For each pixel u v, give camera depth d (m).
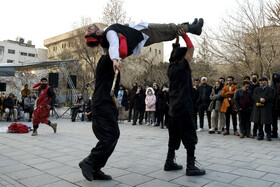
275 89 7.11
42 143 5.88
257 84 7.58
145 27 2.87
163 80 22.56
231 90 7.30
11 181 3.02
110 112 2.84
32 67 15.50
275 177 3.17
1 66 13.08
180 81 3.27
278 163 3.94
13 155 4.53
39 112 7.29
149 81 23.33
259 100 6.47
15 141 6.17
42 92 7.36
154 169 3.56
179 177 3.17
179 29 2.90
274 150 5.06
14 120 12.39
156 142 6.06
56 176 3.22
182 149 5.06
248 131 6.99
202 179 3.08
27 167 3.68
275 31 17.59
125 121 12.64
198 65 24.11
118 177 3.17
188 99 3.28
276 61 18.80
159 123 10.39
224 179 3.08
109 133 2.80
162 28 2.91
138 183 2.92
